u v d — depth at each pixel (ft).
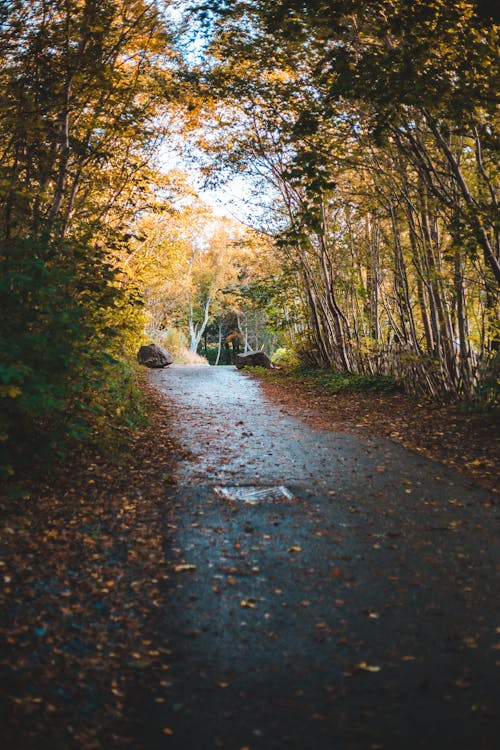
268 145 49.29
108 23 29.55
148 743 9.75
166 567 16.17
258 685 11.20
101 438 27.43
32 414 20.39
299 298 67.97
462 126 28.25
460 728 9.91
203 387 55.77
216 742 9.77
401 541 17.88
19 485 21.35
